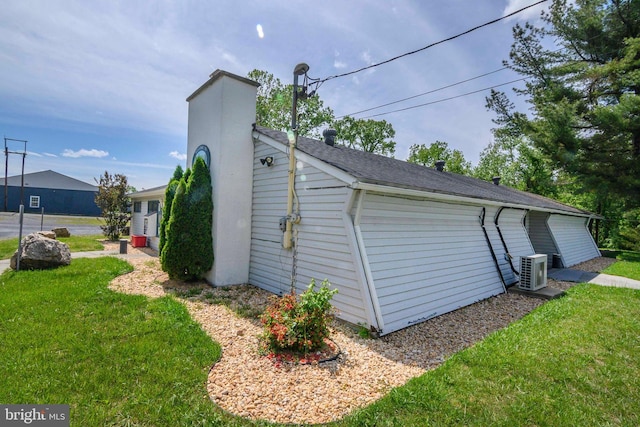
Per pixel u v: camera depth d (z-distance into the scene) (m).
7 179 32.16
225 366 3.19
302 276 5.55
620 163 13.09
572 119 13.40
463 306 6.07
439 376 3.09
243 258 7.01
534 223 11.95
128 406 2.42
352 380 3.06
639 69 12.62
